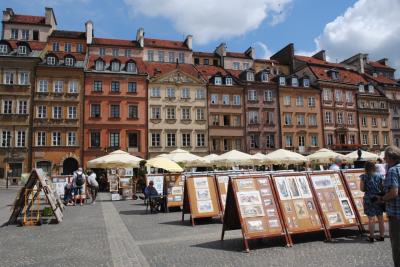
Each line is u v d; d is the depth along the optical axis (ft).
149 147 163.53
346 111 202.69
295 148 185.88
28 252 32.09
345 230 38.63
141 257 29.14
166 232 41.14
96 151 156.97
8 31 186.29
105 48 188.14
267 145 181.98
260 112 182.91
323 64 218.79
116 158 90.79
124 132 161.68
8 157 148.15
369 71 245.24
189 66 195.31
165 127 167.12
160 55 203.21
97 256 29.86
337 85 201.26
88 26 189.16
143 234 40.06
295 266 25.22
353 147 192.95
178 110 170.30
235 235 38.24
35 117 152.76
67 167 155.33
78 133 156.15
